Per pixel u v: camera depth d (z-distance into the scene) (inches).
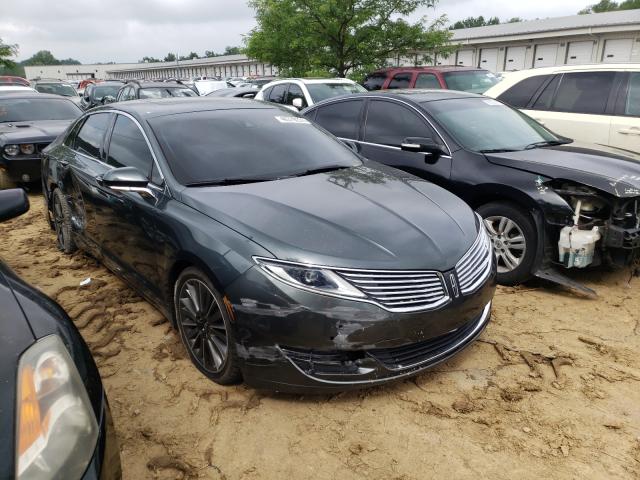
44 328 68.6
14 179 329.1
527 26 1048.2
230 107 172.1
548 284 176.6
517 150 187.6
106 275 190.4
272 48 625.6
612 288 172.4
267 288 104.0
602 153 183.3
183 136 148.2
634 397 116.5
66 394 61.7
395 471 96.0
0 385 58.6
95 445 61.6
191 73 2588.6
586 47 916.0
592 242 157.8
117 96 636.1
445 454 100.0
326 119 242.1
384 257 107.3
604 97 255.8
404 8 579.2
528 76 286.5
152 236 133.6
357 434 105.6
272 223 113.8
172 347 138.7
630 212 161.6
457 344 119.0
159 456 100.7
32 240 238.4
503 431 106.0
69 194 192.2
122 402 116.9
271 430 107.0
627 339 141.2
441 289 110.0
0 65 1080.8
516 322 150.6
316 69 588.4
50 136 335.0
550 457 99.0
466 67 462.6
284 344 105.0
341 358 107.0
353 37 587.5
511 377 124.2
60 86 847.1
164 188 134.6
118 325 151.3
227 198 125.0
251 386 112.3
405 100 211.6
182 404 115.7
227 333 111.5
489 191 175.0
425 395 117.5
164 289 133.4
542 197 161.9
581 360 131.0
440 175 189.5
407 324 105.5
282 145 157.9
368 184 142.0
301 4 580.4
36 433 57.0
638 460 98.1
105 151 169.9
